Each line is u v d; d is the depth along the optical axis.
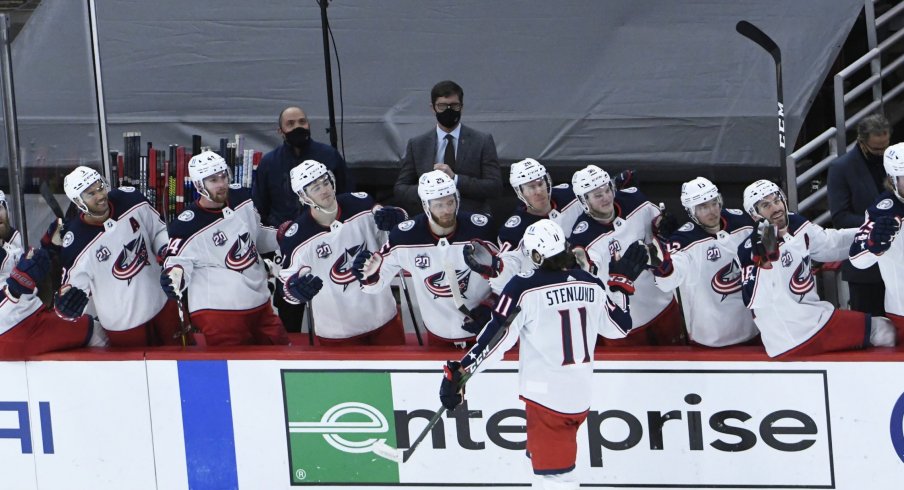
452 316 19.31
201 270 20.33
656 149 28.72
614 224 19.45
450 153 24.23
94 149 23.45
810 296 18.31
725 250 18.62
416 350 19.33
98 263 20.06
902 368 17.78
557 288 17.02
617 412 18.88
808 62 28.27
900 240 18.03
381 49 30.03
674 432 18.78
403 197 24.25
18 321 19.83
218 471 20.06
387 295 20.59
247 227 20.47
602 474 19.14
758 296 17.75
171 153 27.09
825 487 18.39
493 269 18.23
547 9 30.08
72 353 20.11
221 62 30.06
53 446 20.38
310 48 30.08
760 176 28.33
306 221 19.88
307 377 19.52
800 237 18.23
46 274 19.55
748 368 18.31
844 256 18.77
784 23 29.02
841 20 28.47
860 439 18.14
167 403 19.97
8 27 21.98
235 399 19.78
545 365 17.27
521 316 17.06
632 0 30.03
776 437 18.44
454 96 23.84
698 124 28.52
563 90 29.34
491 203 29.50
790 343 18.00
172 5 30.33
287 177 23.23
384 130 29.36
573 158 28.94
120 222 20.16
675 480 18.92
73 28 23.09
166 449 20.12
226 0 30.44
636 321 19.81
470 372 17.19
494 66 29.77
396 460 18.27
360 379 19.41
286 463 19.86
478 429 19.22
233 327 20.45
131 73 30.00
